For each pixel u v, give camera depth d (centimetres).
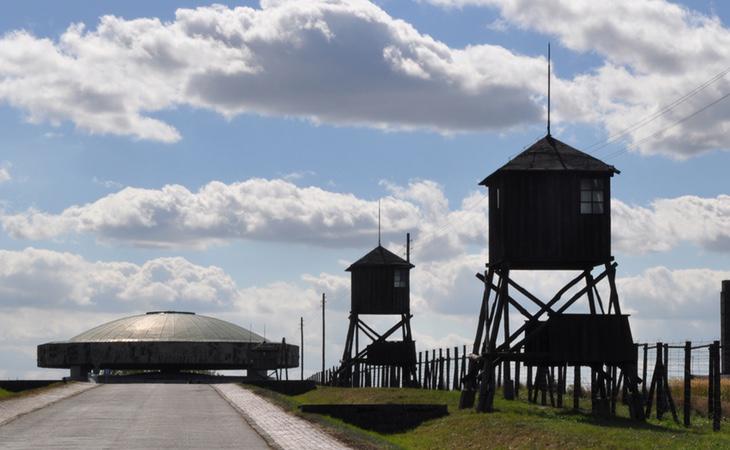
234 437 3791
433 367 8175
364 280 9806
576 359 5366
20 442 3566
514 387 6919
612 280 5478
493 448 4350
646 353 5384
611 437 4134
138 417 4791
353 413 5375
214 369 14575
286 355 14438
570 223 5506
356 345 10025
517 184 5534
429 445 4722
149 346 13788
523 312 5516
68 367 14175
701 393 6450
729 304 9806
